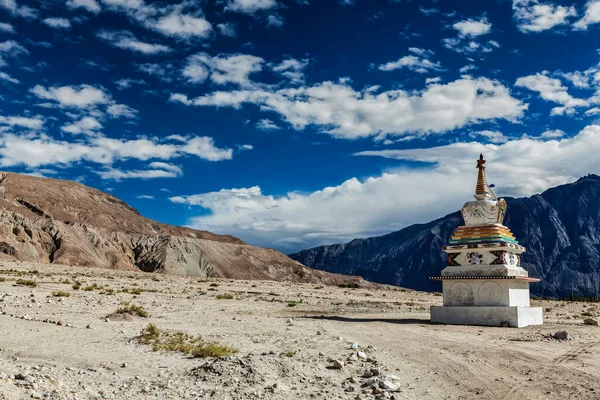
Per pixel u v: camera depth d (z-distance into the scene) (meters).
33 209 193.62
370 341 23.33
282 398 13.52
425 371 17.08
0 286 43.81
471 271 32.38
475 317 31.45
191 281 79.31
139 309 31.72
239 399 13.31
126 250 189.12
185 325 28.02
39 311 30.02
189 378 15.32
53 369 15.76
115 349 19.67
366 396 13.84
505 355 19.89
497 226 33.09
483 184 34.53
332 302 51.06
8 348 18.67
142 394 13.47
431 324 31.59
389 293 76.12
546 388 14.80
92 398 12.77
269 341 22.36
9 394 11.62
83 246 173.38
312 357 18.47
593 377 16.09
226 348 19.09
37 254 152.12
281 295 57.84
